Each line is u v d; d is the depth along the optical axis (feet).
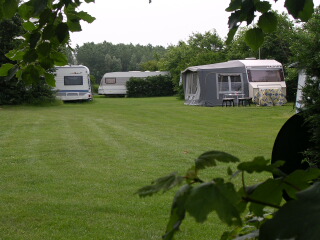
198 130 41.27
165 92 146.10
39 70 6.80
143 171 21.93
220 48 130.82
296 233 2.34
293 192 3.07
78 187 18.67
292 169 6.98
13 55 6.30
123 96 148.46
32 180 20.04
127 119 54.08
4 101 81.10
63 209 15.39
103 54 299.38
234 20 5.56
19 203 16.19
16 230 13.35
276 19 5.57
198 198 2.49
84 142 32.83
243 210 3.10
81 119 53.62
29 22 5.89
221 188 2.53
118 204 15.97
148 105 86.43
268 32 5.71
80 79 99.14
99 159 25.66
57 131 40.50
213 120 51.65
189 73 85.30
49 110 71.51
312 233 2.28
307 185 3.04
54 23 5.85
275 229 2.43
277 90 75.20
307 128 7.70
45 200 16.57
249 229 4.49
